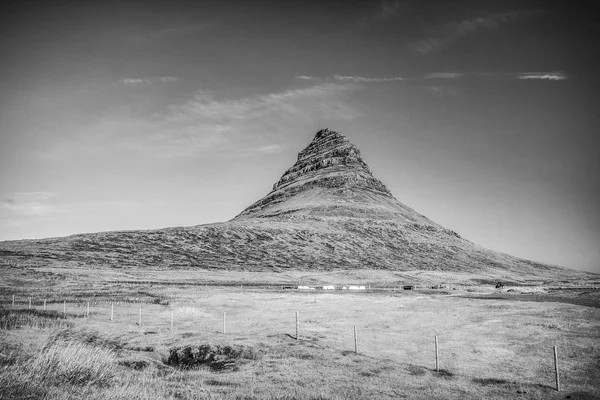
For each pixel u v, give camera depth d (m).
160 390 15.83
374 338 28.78
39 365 14.66
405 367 21.64
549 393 17.83
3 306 39.25
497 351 25.05
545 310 39.75
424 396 17.09
